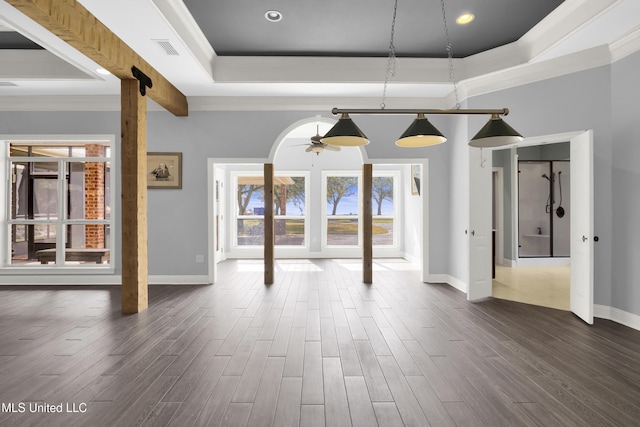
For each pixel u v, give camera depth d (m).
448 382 2.48
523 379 2.53
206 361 2.82
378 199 9.15
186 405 2.19
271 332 3.47
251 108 5.76
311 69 5.06
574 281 4.11
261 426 1.98
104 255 5.84
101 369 2.68
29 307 4.37
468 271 4.75
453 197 5.58
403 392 2.35
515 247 7.70
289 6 3.75
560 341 3.26
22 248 5.86
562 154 7.97
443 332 3.48
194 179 5.77
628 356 2.92
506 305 4.48
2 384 2.46
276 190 9.15
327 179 9.13
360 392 2.35
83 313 4.12
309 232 9.02
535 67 4.39
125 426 1.98
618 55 3.79
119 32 3.57
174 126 5.74
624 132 3.75
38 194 5.89
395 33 4.36
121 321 3.82
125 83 4.08
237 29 4.25
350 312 4.14
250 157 5.79
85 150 5.89
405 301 4.65
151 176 5.74
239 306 4.40
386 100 5.72
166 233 5.76
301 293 5.09
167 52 4.04
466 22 4.08
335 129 2.83
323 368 2.69
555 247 8.07
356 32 4.33
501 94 4.74
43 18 2.75
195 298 4.81
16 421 2.03
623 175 3.77
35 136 5.62
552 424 2.01
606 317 3.95
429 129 2.82
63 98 5.57
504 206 7.88
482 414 2.10
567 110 4.20
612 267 3.89
